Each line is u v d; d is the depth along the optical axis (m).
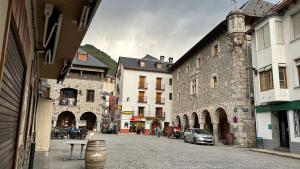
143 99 42.78
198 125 30.02
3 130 3.58
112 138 25.45
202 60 29.03
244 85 21.95
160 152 14.66
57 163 9.73
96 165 8.30
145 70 43.72
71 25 6.72
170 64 45.41
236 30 22.42
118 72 49.09
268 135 18.23
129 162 10.68
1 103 3.23
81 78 36.00
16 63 4.02
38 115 13.82
